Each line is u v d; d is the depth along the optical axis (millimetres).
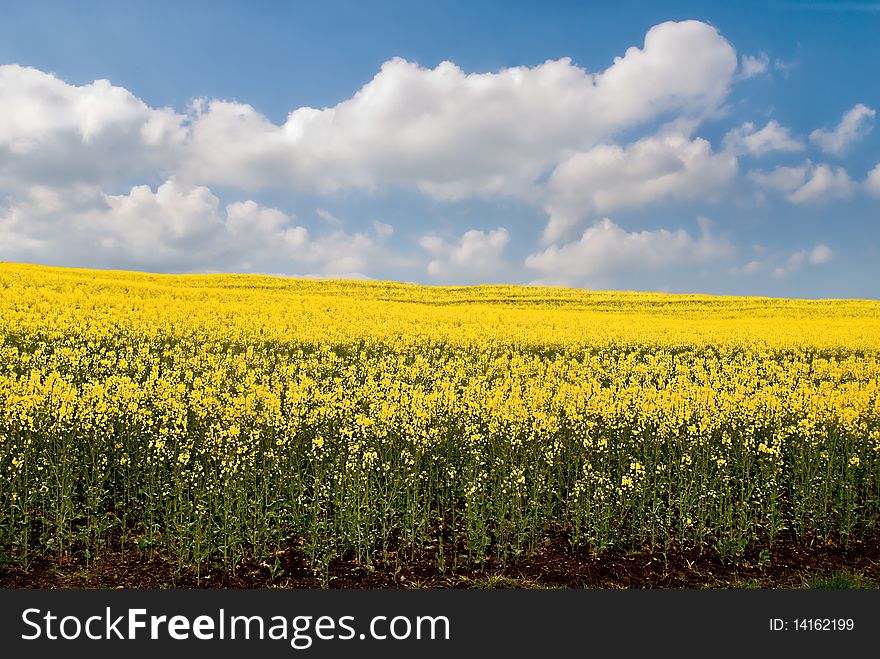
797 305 55688
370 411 13156
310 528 8672
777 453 10781
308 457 11195
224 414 12312
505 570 8328
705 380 20016
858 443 12133
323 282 64625
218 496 9266
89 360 18797
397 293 58438
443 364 22594
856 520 9719
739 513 9898
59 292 34188
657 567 8555
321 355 23906
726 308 52406
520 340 29391
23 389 11922
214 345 24281
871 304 57906
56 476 9219
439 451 11750
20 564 7941
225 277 64250
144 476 10188
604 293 63719
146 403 13266
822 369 23125
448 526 9523
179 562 7934
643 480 10188
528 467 10695
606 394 14898
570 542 9117
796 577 8328
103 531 8617
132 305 31797
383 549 8523
